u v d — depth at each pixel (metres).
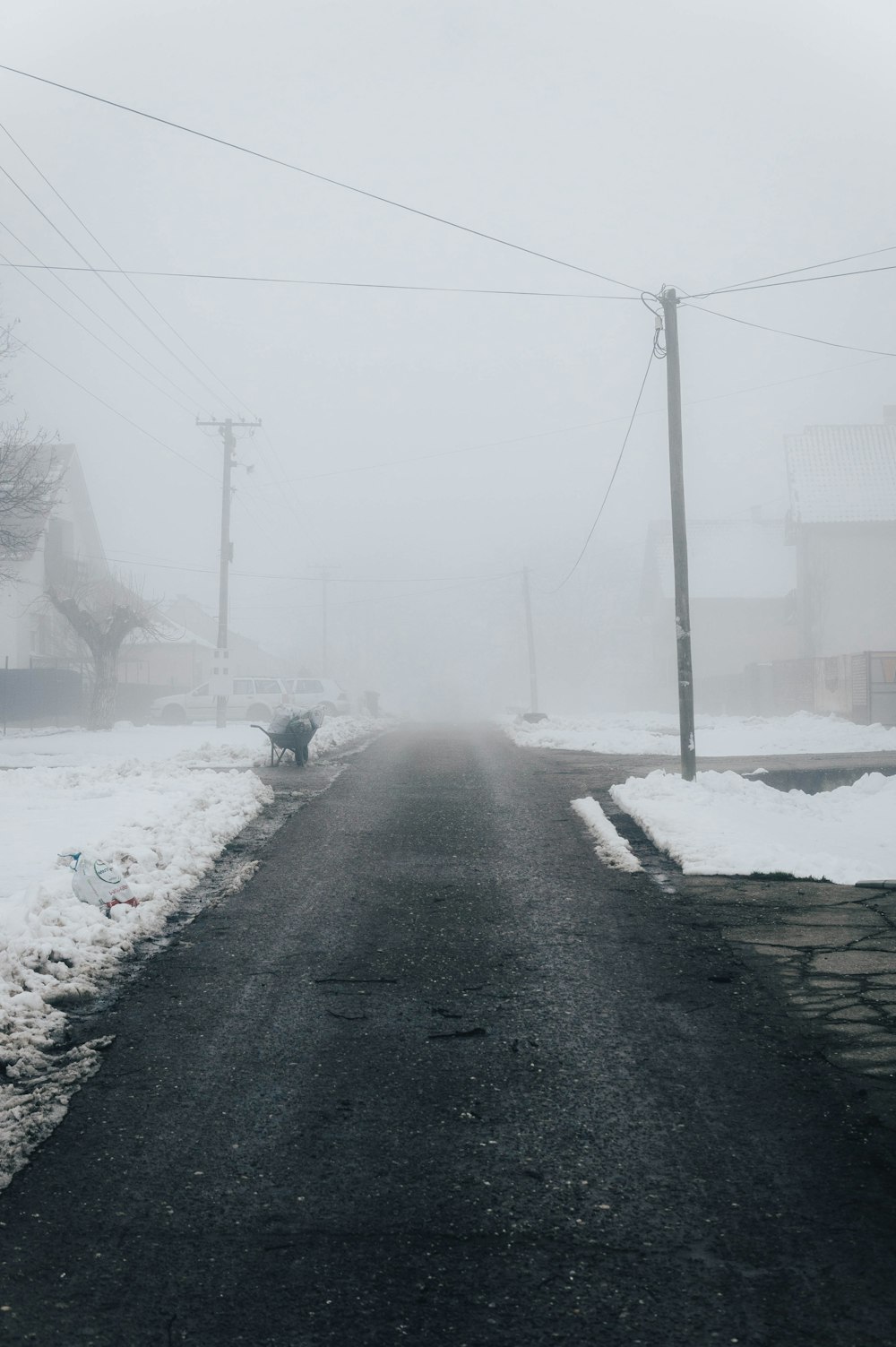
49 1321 3.03
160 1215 3.61
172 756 21.47
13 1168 3.97
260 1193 3.76
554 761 21.08
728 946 6.98
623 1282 3.19
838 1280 3.18
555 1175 3.87
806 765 19.31
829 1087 4.66
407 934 7.38
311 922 7.73
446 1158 4.02
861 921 7.60
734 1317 3.00
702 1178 3.84
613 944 7.07
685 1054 5.08
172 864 9.18
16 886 7.99
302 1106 4.52
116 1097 4.63
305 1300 3.11
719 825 11.07
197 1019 5.66
